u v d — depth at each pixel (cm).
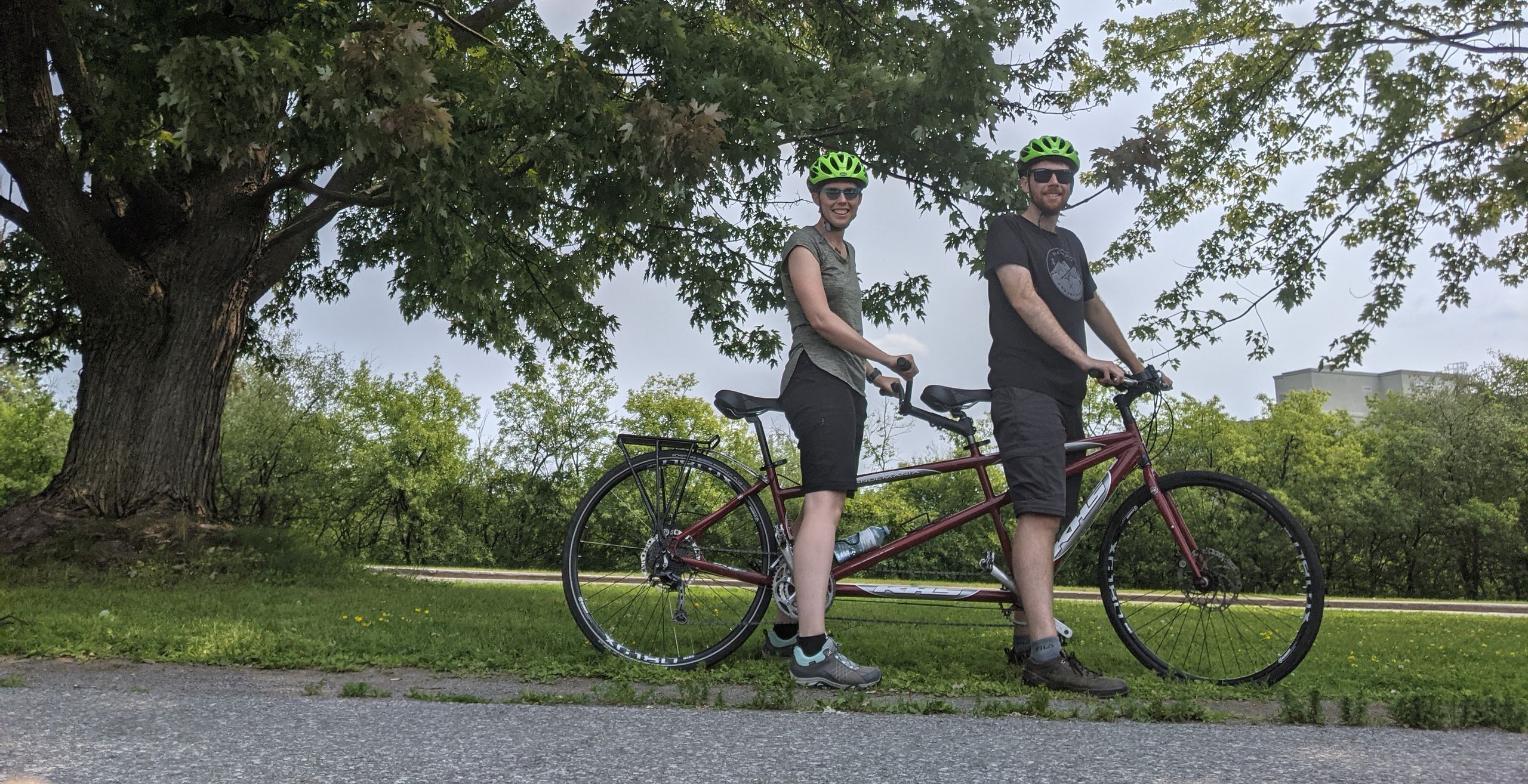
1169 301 1112
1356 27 1022
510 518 4503
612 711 237
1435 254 1041
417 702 252
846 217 347
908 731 216
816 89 934
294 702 236
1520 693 351
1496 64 1030
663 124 697
